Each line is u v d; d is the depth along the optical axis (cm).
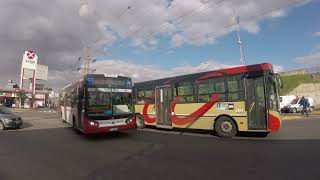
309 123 2123
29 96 9362
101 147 1290
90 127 1477
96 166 918
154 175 786
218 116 1527
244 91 1435
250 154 1016
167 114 1852
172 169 844
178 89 1780
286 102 4412
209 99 1585
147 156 1051
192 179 734
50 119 3375
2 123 2147
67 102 2327
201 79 1638
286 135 1473
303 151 1027
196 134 1655
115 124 1533
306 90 5409
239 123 1444
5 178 798
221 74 1538
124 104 1580
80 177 791
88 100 1495
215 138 1461
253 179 716
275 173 758
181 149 1170
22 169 897
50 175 819
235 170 806
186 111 1709
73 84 1981
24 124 2667
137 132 1825
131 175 793
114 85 1570
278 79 1405
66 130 2067
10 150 1258
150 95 2009
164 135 1652
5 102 9625
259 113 1383
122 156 1070
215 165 875
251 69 1420
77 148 1280
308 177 709
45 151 1219
